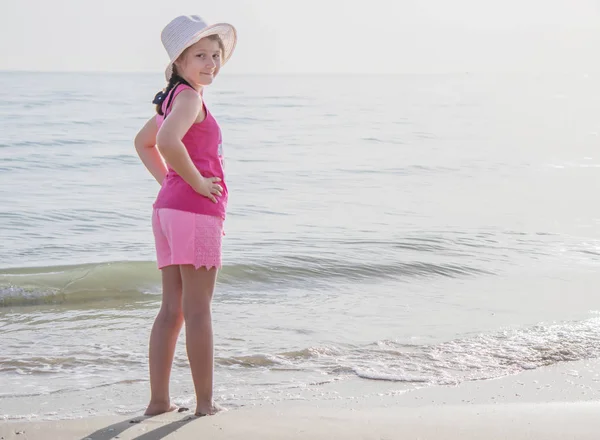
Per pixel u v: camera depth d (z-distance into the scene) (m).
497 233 9.97
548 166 19.69
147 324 5.70
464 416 3.18
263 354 4.67
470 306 6.15
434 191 14.56
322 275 7.55
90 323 5.71
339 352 4.74
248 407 3.45
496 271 7.77
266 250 8.62
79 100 50.59
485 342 4.91
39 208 11.71
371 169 18.25
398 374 4.23
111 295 6.79
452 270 7.77
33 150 20.81
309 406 3.51
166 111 2.98
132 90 72.56
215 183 3.00
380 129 32.38
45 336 5.26
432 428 2.97
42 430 2.89
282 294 6.75
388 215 11.55
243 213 11.58
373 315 5.85
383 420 3.10
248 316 5.80
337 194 13.96
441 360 4.52
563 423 3.07
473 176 17.23
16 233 9.85
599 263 8.17
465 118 41.47
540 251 8.84
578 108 53.44
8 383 4.13
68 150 21.03
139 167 17.78
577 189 15.07
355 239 9.42
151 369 3.15
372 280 7.39
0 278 6.86
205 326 3.04
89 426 2.94
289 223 10.71
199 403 3.12
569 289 6.84
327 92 83.19
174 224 2.96
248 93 76.31
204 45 3.00
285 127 32.53
